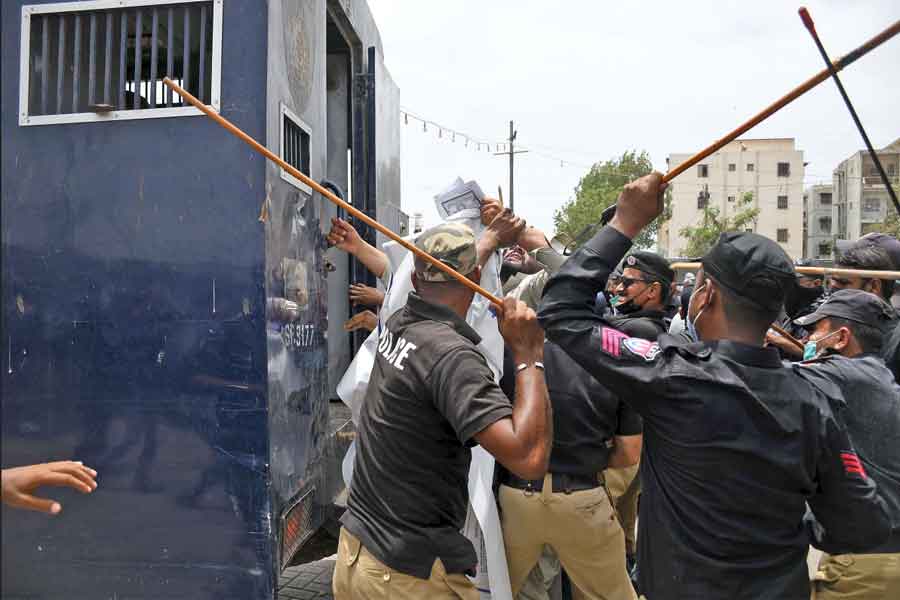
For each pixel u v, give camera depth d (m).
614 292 2.98
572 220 44.34
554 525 2.54
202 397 2.27
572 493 2.52
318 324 2.87
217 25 2.29
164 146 2.29
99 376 2.31
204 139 2.28
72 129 2.33
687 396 1.50
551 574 2.81
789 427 1.46
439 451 1.73
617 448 2.63
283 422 2.39
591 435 2.53
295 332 2.55
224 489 2.25
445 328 1.78
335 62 4.07
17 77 2.35
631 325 2.78
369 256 3.03
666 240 61.78
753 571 1.49
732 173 61.03
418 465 1.72
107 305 2.31
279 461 2.35
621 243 1.65
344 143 4.06
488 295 1.73
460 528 1.82
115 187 2.31
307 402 2.69
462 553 1.75
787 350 3.10
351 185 4.00
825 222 64.00
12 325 2.34
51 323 2.33
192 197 2.28
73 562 2.30
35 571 2.31
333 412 3.77
